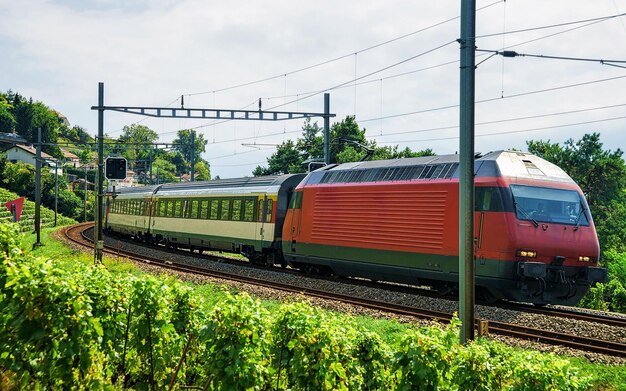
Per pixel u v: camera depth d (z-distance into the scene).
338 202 22.84
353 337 7.66
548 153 58.88
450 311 17.62
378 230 20.89
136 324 7.58
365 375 7.62
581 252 17.64
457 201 18.38
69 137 172.62
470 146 10.95
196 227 35.03
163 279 8.27
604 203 57.47
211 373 6.89
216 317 6.93
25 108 160.25
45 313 6.64
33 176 93.50
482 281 17.62
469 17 11.05
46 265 6.90
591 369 11.69
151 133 176.25
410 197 19.84
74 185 117.50
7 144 133.12
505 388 7.15
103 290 7.43
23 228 59.62
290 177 28.88
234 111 31.20
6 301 7.09
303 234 24.59
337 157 57.38
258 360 7.02
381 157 56.44
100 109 29.44
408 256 19.75
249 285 22.05
